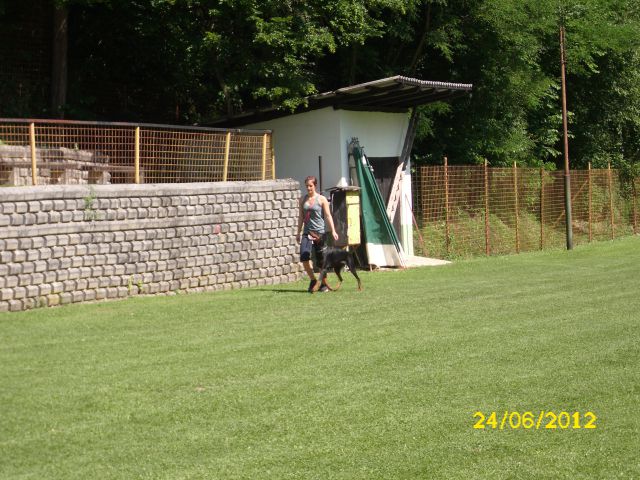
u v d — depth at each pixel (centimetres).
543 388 880
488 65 2934
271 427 748
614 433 758
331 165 2069
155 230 1488
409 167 2256
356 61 2683
